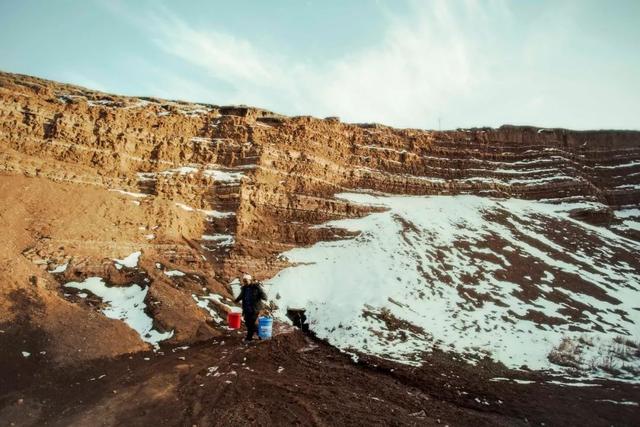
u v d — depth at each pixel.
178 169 26.22
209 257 22.59
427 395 11.59
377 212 31.91
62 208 19.25
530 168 43.34
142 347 12.87
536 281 24.97
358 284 22.45
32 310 12.69
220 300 18.17
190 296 17.17
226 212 25.59
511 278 24.89
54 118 23.41
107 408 9.11
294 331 17.56
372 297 20.61
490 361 15.01
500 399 11.59
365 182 35.41
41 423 8.37
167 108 29.00
